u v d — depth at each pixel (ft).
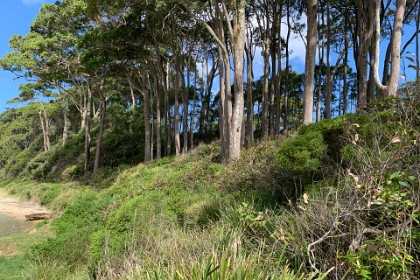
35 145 164.35
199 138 102.17
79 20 72.59
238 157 43.55
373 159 12.23
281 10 70.28
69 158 109.09
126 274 14.49
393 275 9.75
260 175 26.07
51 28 74.23
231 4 48.83
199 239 16.40
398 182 10.54
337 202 11.78
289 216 15.14
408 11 62.85
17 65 70.64
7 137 200.85
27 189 97.91
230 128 48.01
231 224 18.02
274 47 74.43
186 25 72.23
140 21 64.03
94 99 144.87
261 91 106.32
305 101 39.14
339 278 10.91
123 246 23.17
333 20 76.07
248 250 14.08
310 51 38.99
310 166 18.85
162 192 38.50
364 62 47.70
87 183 77.20
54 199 72.49
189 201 31.22
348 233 11.01
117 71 76.89
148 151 79.61
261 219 15.25
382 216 10.82
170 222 25.90
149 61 73.77
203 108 104.63
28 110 161.17
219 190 31.83
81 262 26.76
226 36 72.64
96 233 30.07
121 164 85.30
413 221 10.96
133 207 32.60
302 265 11.63
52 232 40.52
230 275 9.77
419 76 14.90
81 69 73.00
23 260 29.96
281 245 13.08
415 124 13.92
